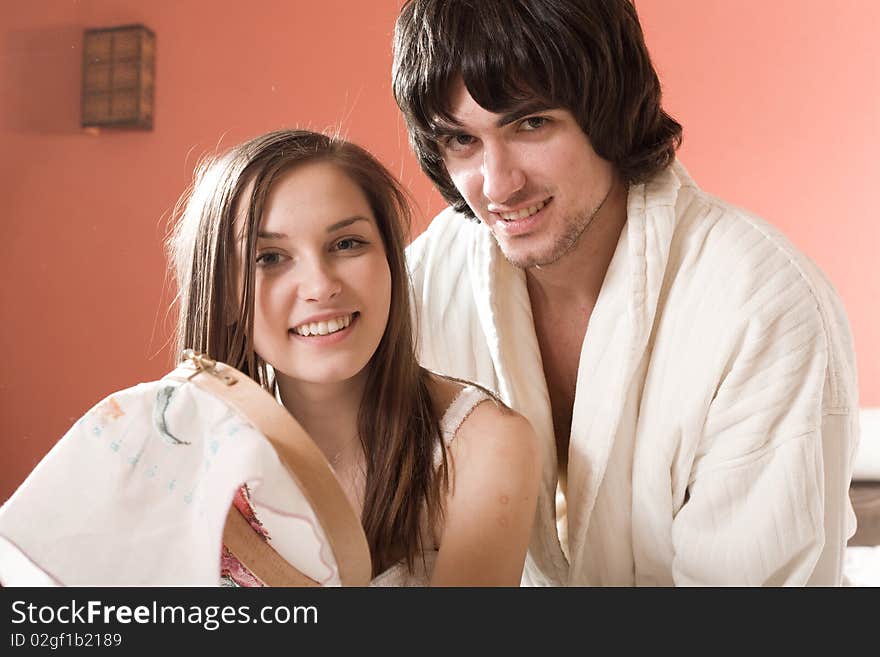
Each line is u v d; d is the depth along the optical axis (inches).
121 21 121.3
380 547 31.5
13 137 122.6
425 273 41.3
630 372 35.3
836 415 34.5
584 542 37.0
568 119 33.4
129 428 22.0
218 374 22.2
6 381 124.2
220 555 20.9
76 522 22.0
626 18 33.9
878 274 111.7
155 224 121.1
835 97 110.8
